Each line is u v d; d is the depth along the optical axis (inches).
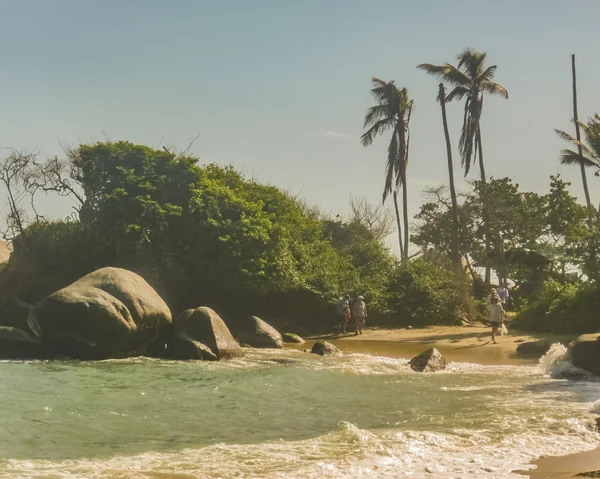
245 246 1240.2
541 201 1831.9
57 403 506.3
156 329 876.0
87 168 1247.5
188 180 1250.0
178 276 1255.5
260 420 465.7
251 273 1232.8
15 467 338.0
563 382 640.4
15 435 408.8
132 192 1208.2
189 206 1235.2
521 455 359.9
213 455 363.6
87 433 421.7
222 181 1376.7
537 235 1785.2
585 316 1099.9
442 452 367.2
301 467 336.5
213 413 488.4
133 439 407.2
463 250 1819.6
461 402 527.8
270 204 1423.5
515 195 1843.0
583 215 1800.0
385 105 1991.9
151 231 1202.6
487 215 1782.7
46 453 371.2
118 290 864.3
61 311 824.9
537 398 544.4
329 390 590.6
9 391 557.6
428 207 1952.5
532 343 921.5
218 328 864.3
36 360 824.9
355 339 1152.2
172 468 336.2
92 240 1196.5
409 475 320.8
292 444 389.1
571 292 1155.9
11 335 861.8
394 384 626.5
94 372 700.7
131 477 319.3
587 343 681.0
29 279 1212.5
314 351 899.4
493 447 377.1
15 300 1062.4
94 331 828.0
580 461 348.8
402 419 463.5
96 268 1218.0
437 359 745.0
